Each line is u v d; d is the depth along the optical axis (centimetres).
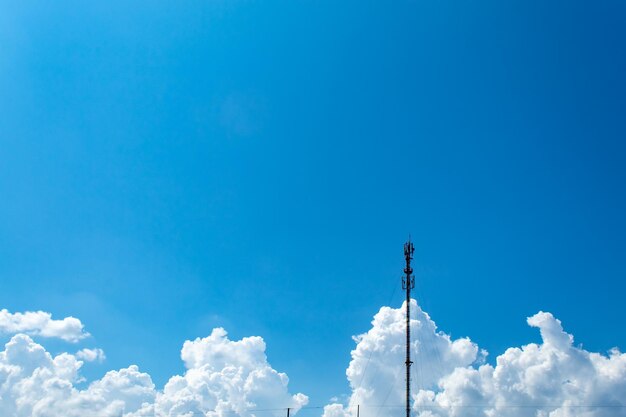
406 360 10238
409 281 10831
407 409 9875
